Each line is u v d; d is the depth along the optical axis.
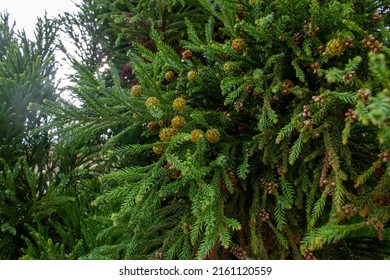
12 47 1.20
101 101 0.85
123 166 1.14
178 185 0.77
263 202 0.79
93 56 1.41
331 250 0.85
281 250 0.81
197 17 1.09
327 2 0.73
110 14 1.16
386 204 0.68
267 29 0.74
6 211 1.01
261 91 0.76
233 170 0.82
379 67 0.58
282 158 0.79
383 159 0.63
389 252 0.83
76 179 1.19
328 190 0.70
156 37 0.85
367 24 0.74
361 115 0.59
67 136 0.85
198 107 0.87
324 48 0.73
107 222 0.88
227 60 0.82
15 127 1.08
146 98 0.84
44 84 1.16
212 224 0.73
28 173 1.01
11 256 1.04
